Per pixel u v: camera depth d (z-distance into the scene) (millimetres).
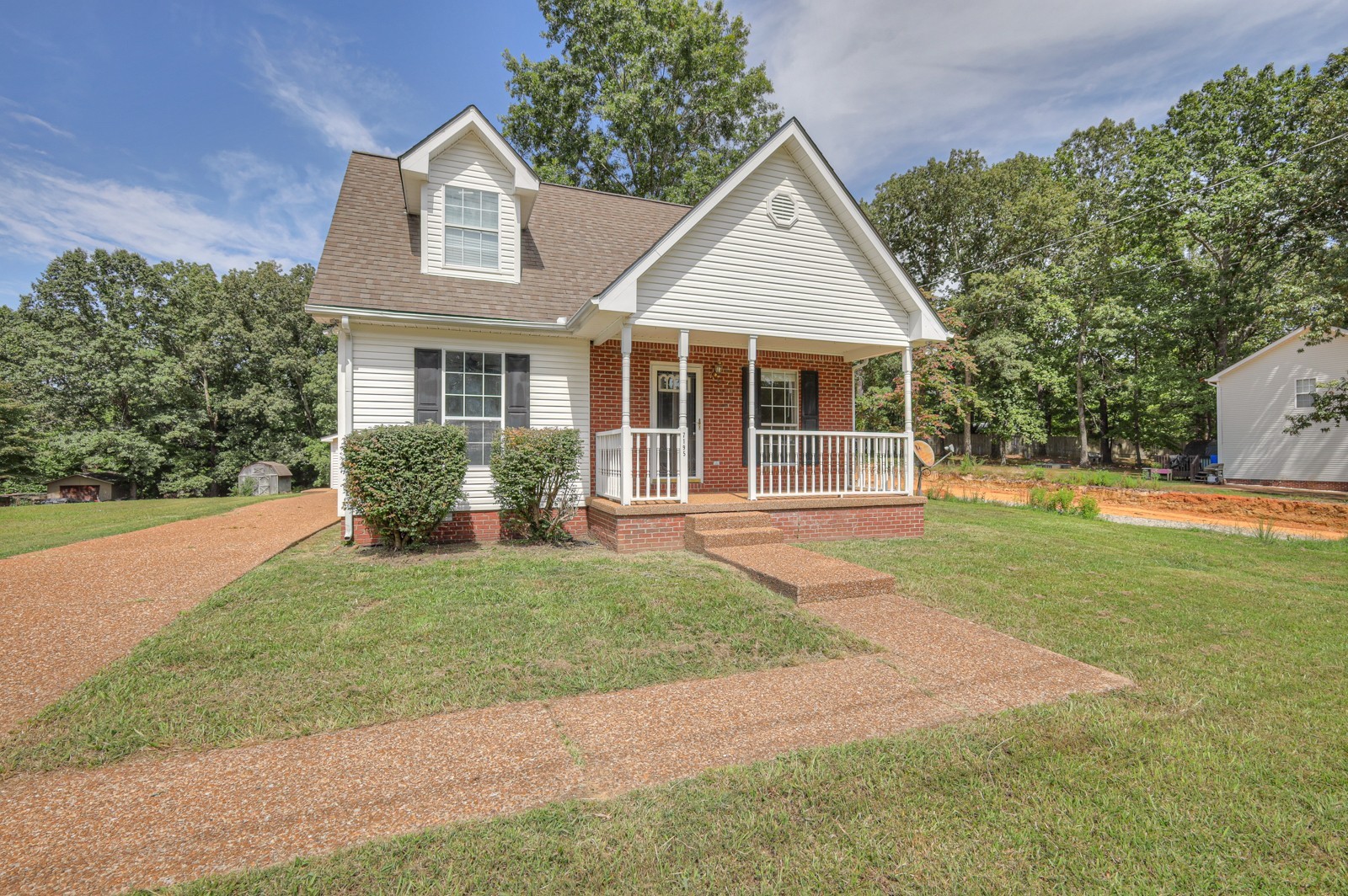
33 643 4715
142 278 38719
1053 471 22422
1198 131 25344
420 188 9516
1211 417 27219
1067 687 4094
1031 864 2365
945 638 5074
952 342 23359
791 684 4145
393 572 6898
